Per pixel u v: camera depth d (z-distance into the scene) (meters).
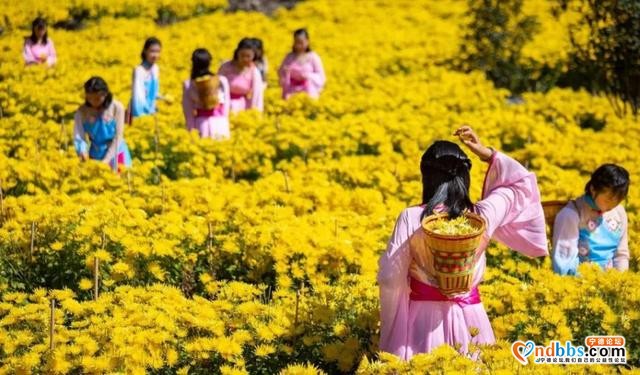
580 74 20.53
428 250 7.06
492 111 17.62
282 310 8.26
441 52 22.58
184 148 13.98
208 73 14.78
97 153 13.09
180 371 7.28
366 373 6.85
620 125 16.39
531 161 14.90
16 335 7.80
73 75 19.23
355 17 27.36
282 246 9.53
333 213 11.26
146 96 16.45
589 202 9.23
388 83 19.36
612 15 16.48
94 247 9.62
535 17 21.23
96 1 26.84
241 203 11.14
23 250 9.79
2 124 15.27
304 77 18.00
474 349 7.00
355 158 13.84
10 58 20.88
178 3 27.97
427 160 7.18
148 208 11.22
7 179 12.35
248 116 15.80
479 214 7.18
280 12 28.09
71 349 7.31
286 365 7.75
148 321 7.68
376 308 8.25
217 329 7.69
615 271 8.68
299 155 14.81
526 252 7.63
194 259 9.52
